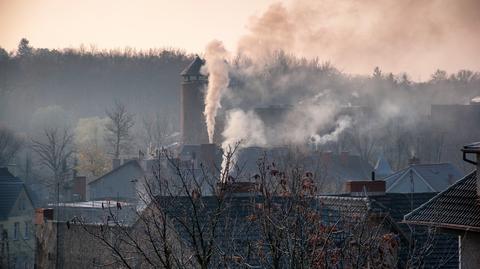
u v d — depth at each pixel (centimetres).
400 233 6719
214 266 5059
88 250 9169
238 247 5191
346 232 5266
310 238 4684
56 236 9944
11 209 17700
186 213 5184
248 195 6850
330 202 7619
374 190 9288
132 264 6119
